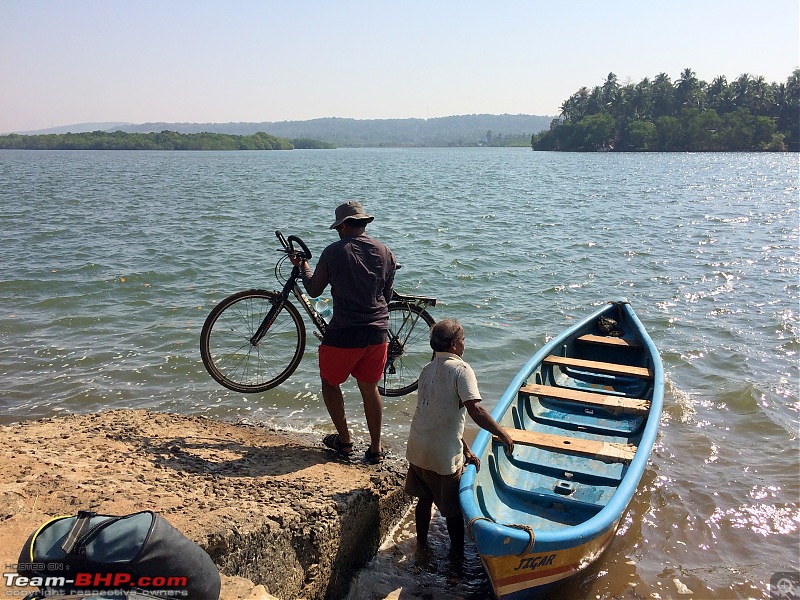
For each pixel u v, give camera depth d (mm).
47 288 12781
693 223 24203
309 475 5082
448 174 65938
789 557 5105
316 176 61281
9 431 5328
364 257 5004
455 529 4953
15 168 74750
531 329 10820
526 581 4285
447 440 4691
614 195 37750
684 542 5273
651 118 157500
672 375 8867
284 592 4109
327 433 6801
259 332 6027
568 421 6891
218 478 4734
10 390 7875
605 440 6340
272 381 6121
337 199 34188
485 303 12414
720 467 6426
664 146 148750
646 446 5426
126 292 12648
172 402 7605
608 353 8398
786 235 21078
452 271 15164
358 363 5203
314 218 25156
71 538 2764
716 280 14445
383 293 5223
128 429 5629
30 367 8641
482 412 4512
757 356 9594
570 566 4480
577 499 5414
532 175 62562
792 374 8906
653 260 16766
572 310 12016
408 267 15508
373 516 5020
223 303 5887
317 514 4414
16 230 20719
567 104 187250
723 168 75688
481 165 93250
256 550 3922
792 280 14398
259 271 14812
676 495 5910
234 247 17969
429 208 29656
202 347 5934
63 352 9211
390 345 6461
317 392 7934
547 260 16656
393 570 4891
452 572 4891
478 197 36219
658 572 4910
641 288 13719
